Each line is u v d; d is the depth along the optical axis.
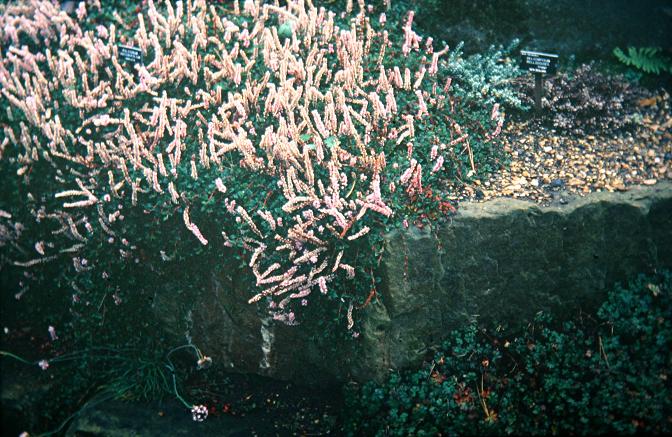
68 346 6.32
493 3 6.64
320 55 5.73
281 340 5.71
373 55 6.03
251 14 6.40
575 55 6.81
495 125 5.93
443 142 5.60
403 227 5.18
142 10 6.70
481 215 5.30
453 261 5.30
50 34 6.54
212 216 5.62
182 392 5.88
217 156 5.45
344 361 5.51
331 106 5.23
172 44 6.25
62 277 6.31
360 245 5.25
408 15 6.07
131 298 6.06
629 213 5.52
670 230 5.68
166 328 6.06
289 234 5.07
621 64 6.83
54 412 6.05
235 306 5.74
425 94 5.73
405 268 5.19
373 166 5.23
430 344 5.41
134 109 6.09
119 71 5.90
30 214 6.35
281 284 5.16
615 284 5.63
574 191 5.60
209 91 5.95
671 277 5.62
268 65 5.79
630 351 5.30
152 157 5.52
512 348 5.40
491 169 5.78
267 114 5.69
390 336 5.32
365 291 5.29
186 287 5.89
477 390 5.20
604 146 6.11
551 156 5.97
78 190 6.05
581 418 4.94
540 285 5.51
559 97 6.28
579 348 5.34
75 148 6.18
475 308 5.44
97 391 6.06
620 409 4.95
